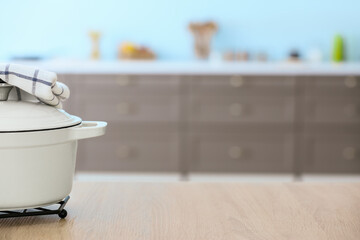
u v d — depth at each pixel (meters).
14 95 0.95
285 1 4.39
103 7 4.38
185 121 3.87
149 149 3.89
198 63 4.07
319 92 3.85
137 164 3.89
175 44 4.40
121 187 1.15
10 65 0.89
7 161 0.85
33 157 0.86
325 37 4.41
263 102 3.85
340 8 4.40
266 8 4.39
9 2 4.36
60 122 0.88
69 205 1.01
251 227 0.89
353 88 3.86
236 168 3.90
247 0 4.38
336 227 0.90
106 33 4.39
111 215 0.95
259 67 3.84
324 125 3.88
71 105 3.84
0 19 4.36
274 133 3.88
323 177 3.94
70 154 0.92
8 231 0.87
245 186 1.16
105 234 0.86
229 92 3.85
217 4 4.39
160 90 3.84
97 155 3.88
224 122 3.87
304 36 4.41
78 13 4.38
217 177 3.95
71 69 3.81
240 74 3.83
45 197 0.89
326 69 3.84
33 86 0.89
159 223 0.91
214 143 3.88
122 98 3.85
